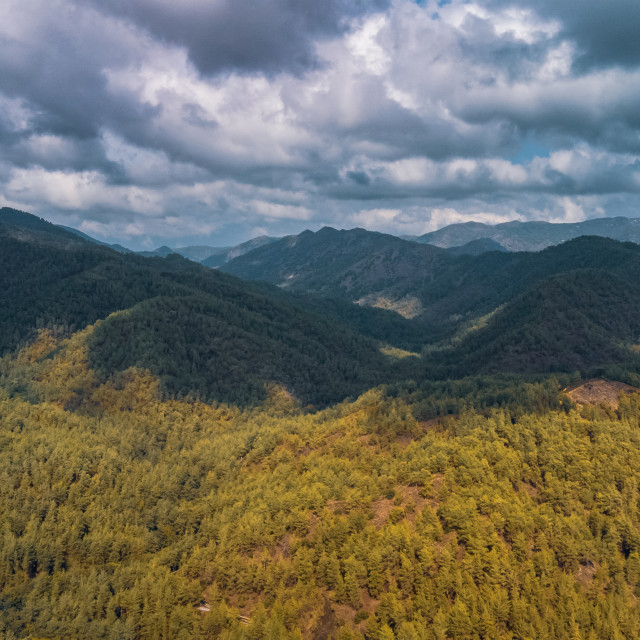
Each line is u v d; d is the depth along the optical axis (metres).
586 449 122.25
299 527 117.69
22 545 122.62
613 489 109.12
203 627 101.50
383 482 125.81
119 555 128.88
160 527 138.50
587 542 99.00
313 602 100.75
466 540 102.62
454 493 113.19
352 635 90.88
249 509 133.00
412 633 86.88
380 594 98.56
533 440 129.50
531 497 114.81
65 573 121.94
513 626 88.81
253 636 95.12
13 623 107.12
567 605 89.88
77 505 140.38
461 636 87.19
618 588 93.06
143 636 104.62
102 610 110.94
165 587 112.44
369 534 108.69
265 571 109.56
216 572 114.81
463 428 141.25
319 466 143.75
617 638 84.31
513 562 97.44
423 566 97.94
